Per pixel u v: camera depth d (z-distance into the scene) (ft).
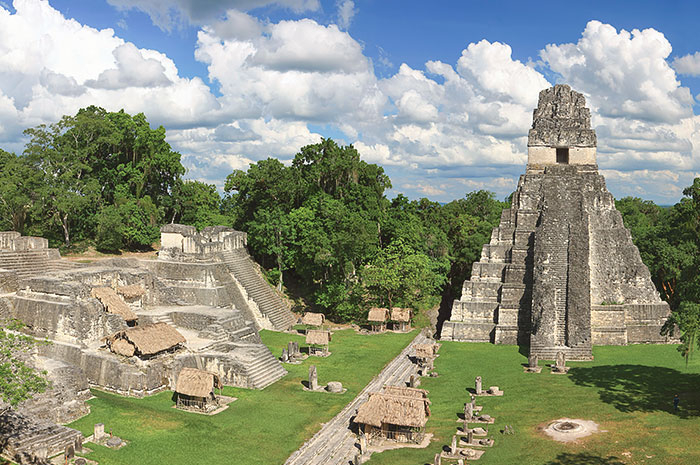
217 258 218.59
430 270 247.29
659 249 240.94
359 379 157.17
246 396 138.62
